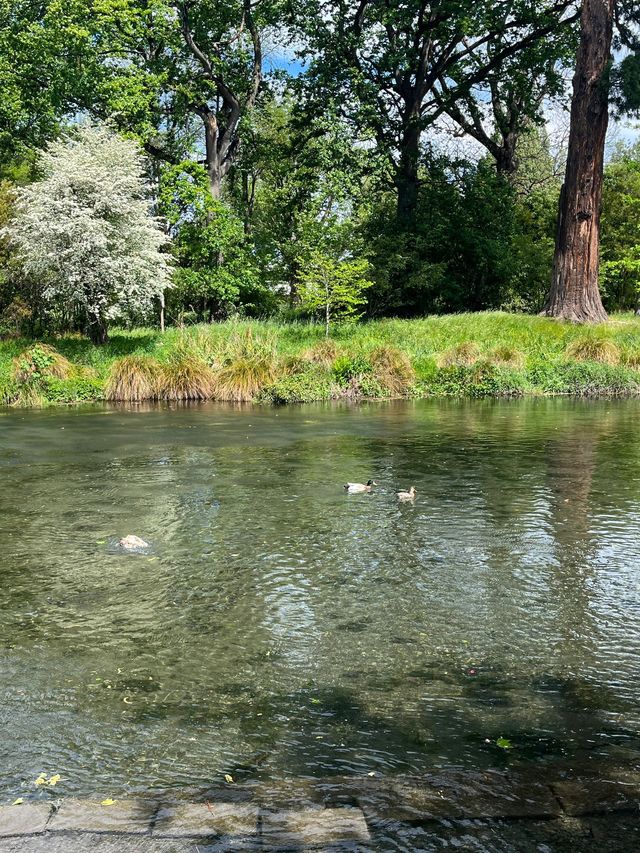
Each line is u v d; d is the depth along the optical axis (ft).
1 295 77.10
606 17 74.84
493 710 11.24
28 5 88.79
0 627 14.53
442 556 18.67
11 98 88.89
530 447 35.12
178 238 95.40
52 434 40.83
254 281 93.66
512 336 72.90
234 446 36.22
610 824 8.59
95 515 23.00
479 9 88.38
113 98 85.40
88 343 69.82
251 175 127.13
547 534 20.52
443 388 61.87
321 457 32.94
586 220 78.79
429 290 96.32
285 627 14.37
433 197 99.66
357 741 10.41
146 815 8.79
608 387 61.77
